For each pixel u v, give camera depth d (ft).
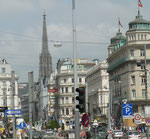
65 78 609.01
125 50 395.14
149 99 376.89
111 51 488.44
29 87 169.48
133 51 385.91
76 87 107.14
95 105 522.47
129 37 391.24
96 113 513.86
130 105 162.09
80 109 100.17
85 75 622.13
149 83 342.03
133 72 383.86
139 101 377.09
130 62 385.50
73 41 108.17
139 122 162.91
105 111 497.46
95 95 529.04
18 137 192.75
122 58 407.03
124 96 399.24
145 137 247.29
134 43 384.06
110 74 459.73
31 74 168.04
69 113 601.62
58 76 615.98
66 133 282.15
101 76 506.89
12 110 180.04
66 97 605.73
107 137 234.99
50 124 550.36
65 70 611.06
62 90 609.42
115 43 488.02
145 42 383.65
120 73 414.82
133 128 358.64
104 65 507.71
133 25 394.11
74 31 108.37
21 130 200.75
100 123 415.85
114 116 428.97
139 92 380.37
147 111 152.87
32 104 172.65
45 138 274.16
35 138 276.82
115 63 431.43
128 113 161.68
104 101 503.20
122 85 406.82
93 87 554.05
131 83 384.88
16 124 229.66
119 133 265.13
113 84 444.14
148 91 379.76
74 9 108.78
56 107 634.43
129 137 221.66
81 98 100.48
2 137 237.86
